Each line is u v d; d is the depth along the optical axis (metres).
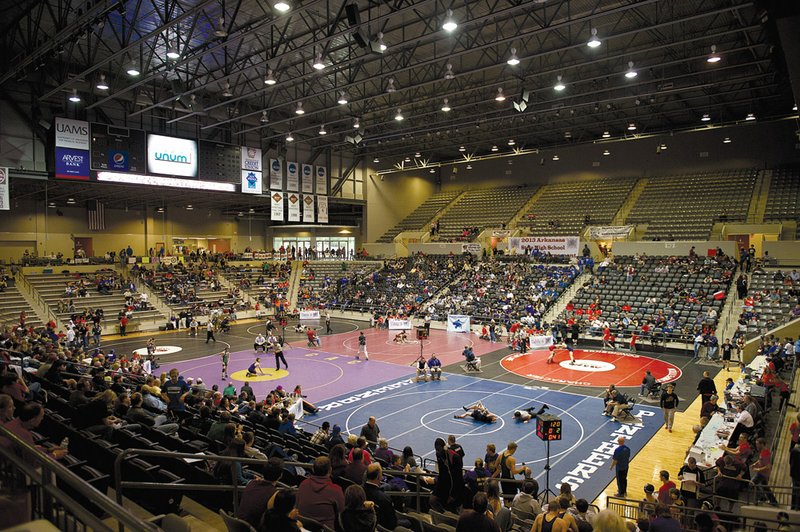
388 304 48.88
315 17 27.83
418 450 17.83
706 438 15.95
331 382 26.89
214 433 10.52
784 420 17.25
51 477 3.51
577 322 37.56
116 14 27.84
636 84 33.25
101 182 36.38
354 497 6.09
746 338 30.95
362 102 44.66
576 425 20.19
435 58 27.27
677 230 46.25
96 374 15.75
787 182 46.12
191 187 40.59
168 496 7.64
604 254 48.38
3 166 34.88
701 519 8.94
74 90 31.80
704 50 32.53
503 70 36.62
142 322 43.06
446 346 36.56
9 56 32.66
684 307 36.28
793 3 11.62
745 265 39.19
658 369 29.25
